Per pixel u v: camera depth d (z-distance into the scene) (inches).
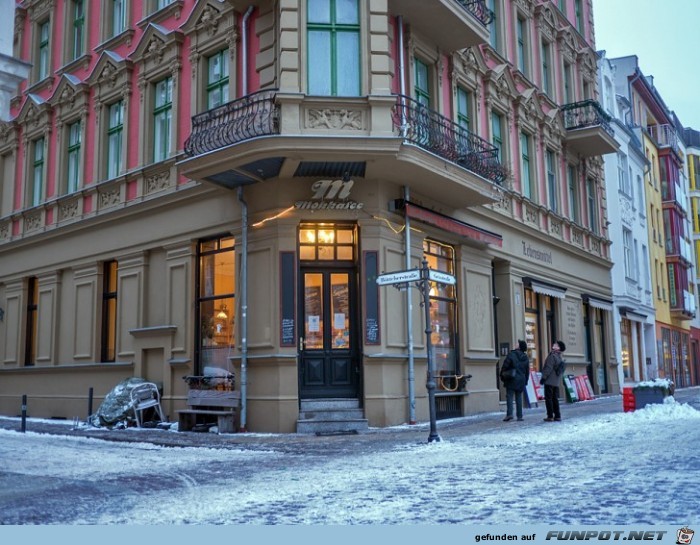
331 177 610.2
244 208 628.1
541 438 457.7
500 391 820.0
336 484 311.1
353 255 629.6
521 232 869.8
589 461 345.7
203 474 371.9
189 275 687.7
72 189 858.1
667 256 1663.4
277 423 583.5
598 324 1124.5
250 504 271.6
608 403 833.5
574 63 1103.6
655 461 335.3
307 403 600.1
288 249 604.4
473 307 751.7
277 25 611.5
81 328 808.3
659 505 238.1
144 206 737.6
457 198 698.8
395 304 626.5
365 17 599.8
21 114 929.5
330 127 577.3
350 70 597.0
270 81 619.8
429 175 620.4
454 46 737.6
